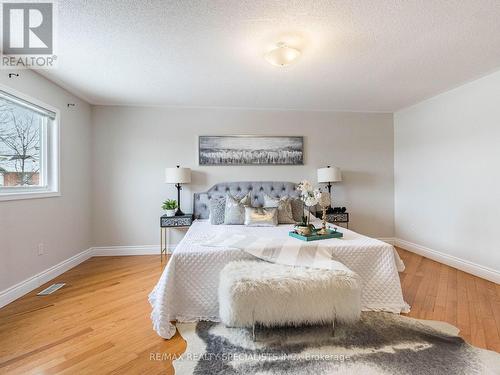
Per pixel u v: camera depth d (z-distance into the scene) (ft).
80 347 5.65
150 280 9.52
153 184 13.06
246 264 6.64
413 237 13.20
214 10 5.76
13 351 5.50
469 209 10.25
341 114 14.17
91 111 12.62
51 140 10.05
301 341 5.76
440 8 5.74
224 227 10.32
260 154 13.62
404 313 6.97
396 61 8.34
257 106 13.28
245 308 5.63
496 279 9.18
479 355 5.26
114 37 6.83
